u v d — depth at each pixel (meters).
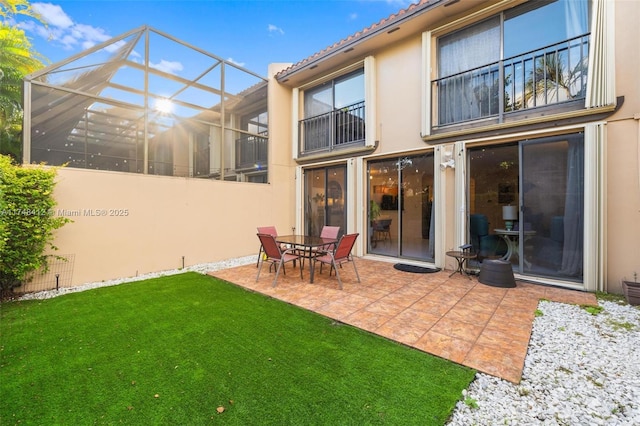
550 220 4.44
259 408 1.81
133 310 3.55
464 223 5.18
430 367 2.26
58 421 1.71
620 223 3.92
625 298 3.71
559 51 4.41
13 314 3.45
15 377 2.16
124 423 1.69
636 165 3.81
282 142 8.41
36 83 4.55
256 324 3.11
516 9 4.83
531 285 4.44
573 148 4.23
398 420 1.70
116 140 5.43
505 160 4.97
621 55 3.89
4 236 3.85
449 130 5.48
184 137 6.41
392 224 6.51
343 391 1.97
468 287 4.38
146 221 5.66
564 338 2.74
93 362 2.37
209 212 6.67
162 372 2.21
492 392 1.98
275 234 6.09
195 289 4.45
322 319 3.25
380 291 4.23
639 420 1.71
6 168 3.96
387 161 6.57
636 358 2.39
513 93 4.81
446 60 5.62
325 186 7.93
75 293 4.29
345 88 7.42
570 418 1.73
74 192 4.82
